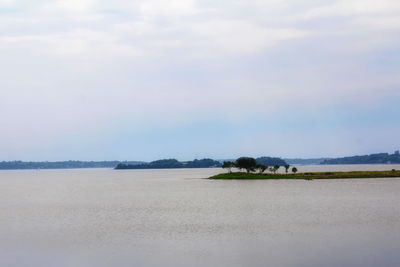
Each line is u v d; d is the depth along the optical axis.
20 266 49.56
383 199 116.31
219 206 107.19
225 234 66.50
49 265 49.84
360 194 131.38
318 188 158.50
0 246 59.88
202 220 82.81
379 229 67.88
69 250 56.88
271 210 96.50
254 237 63.47
